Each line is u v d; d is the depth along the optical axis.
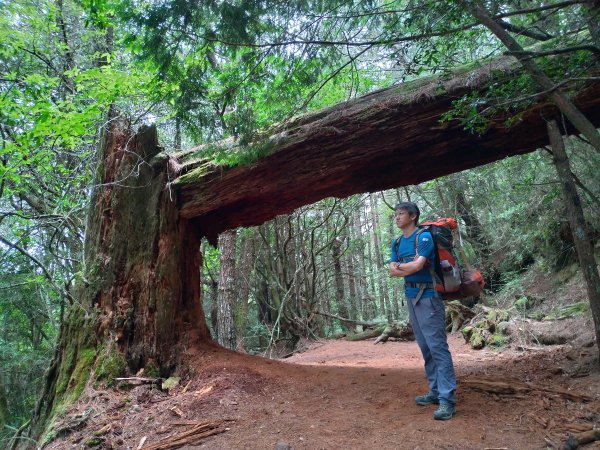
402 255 4.26
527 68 3.52
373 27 4.74
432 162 5.75
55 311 13.30
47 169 9.33
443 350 3.98
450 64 4.86
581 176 7.66
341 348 11.11
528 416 3.75
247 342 16.56
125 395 5.38
